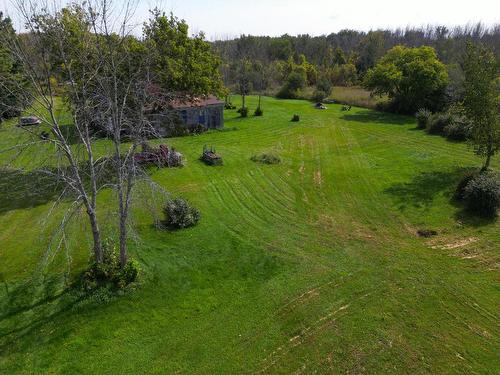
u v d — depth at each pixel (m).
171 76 27.47
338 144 35.09
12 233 17.44
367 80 54.12
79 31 14.14
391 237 18.42
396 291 14.49
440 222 19.73
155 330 12.52
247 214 20.52
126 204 13.88
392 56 57.78
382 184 25.00
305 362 11.38
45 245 16.33
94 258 15.18
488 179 20.64
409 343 12.07
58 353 11.43
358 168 28.20
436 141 35.12
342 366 11.23
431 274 15.52
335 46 115.75
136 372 11.02
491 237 18.20
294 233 18.67
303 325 12.79
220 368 11.20
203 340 12.18
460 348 11.90
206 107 38.69
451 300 14.04
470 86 24.77
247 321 12.97
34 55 12.28
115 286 13.95
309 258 16.55
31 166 23.84
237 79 72.25
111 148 19.08
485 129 24.56
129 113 17.72
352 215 20.73
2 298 13.20
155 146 27.92
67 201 20.53
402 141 35.66
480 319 13.12
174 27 29.62
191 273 15.27
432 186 24.30
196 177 24.94
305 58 90.38
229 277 15.18
